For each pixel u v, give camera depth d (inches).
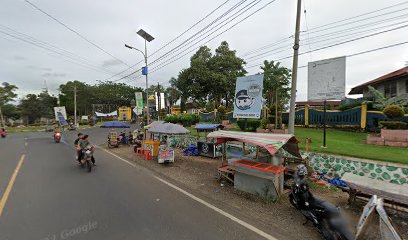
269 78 706.2
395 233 127.2
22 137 992.2
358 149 355.6
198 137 525.3
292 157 312.8
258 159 269.7
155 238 152.5
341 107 657.0
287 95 829.2
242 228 166.4
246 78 412.2
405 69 677.3
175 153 494.9
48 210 197.9
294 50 323.3
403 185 210.8
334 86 315.3
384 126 430.0
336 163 281.7
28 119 2438.5
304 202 173.3
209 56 1454.2
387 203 184.4
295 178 189.6
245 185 240.4
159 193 242.5
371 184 201.8
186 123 1063.0
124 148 595.2
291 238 153.2
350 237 146.0
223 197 229.6
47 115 2481.5
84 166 373.4
